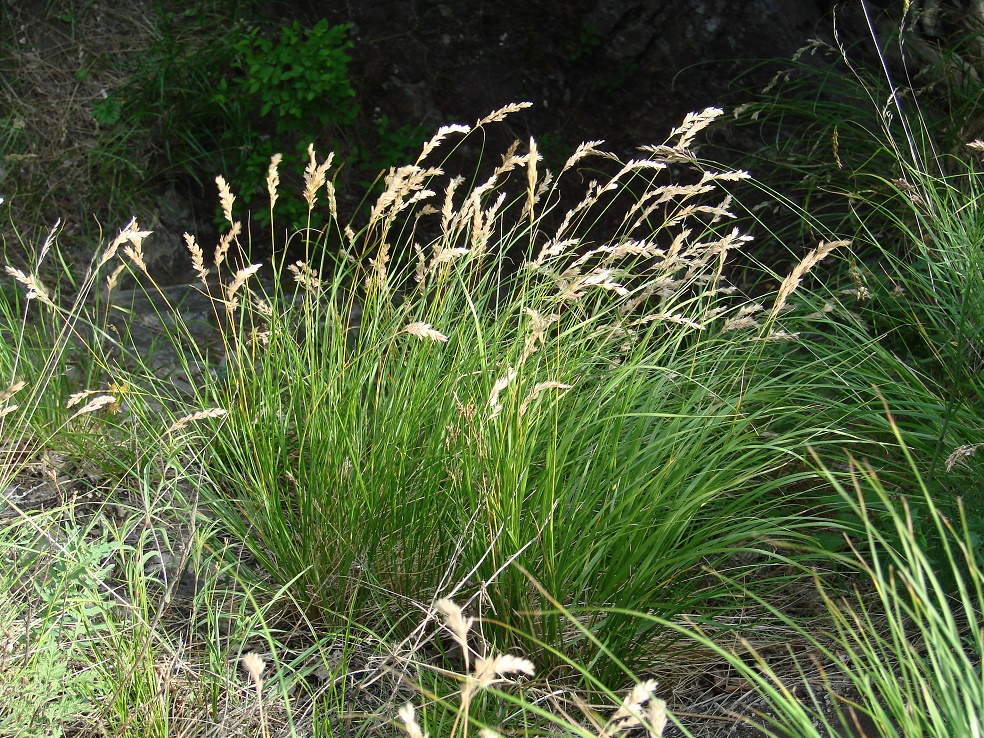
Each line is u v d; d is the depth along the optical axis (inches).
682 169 261.1
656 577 103.3
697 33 281.3
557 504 100.4
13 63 265.1
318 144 264.2
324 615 109.4
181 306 202.2
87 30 276.7
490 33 281.0
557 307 117.9
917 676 70.4
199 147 260.4
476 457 100.3
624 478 107.3
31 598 99.4
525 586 99.3
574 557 101.5
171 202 255.4
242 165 258.8
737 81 276.2
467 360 112.1
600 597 101.0
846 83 257.0
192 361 174.7
